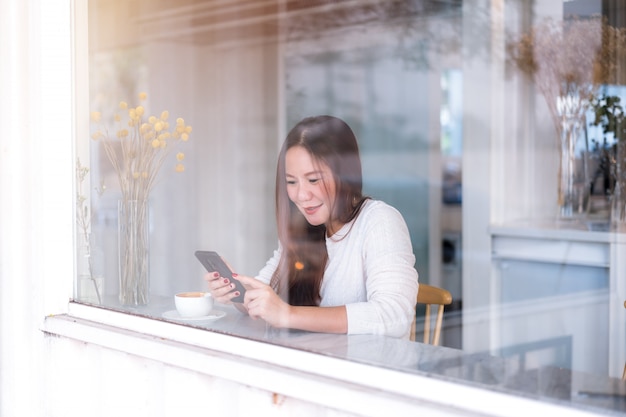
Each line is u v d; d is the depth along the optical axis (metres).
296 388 1.01
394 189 4.22
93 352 1.39
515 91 3.37
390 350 1.07
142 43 3.32
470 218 3.48
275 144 4.05
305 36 4.16
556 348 1.84
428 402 0.89
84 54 1.60
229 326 1.23
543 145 3.17
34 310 1.49
